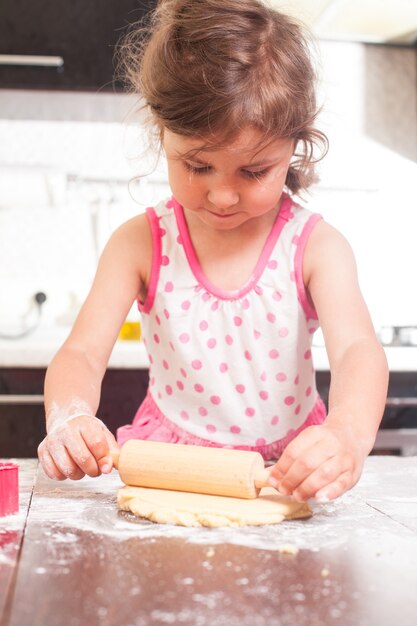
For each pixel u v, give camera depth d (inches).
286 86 33.0
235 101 30.9
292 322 41.5
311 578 21.7
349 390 32.2
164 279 43.0
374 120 90.1
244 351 42.1
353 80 90.0
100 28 77.4
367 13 74.6
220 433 42.3
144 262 43.3
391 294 85.8
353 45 89.6
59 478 31.5
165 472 30.5
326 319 37.4
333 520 28.9
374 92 90.2
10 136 90.2
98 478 36.3
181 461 30.3
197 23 33.7
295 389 42.1
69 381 35.4
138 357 67.4
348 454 28.6
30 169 87.3
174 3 35.9
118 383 67.9
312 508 30.9
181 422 43.0
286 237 41.9
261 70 32.7
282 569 22.5
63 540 25.5
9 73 77.1
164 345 43.5
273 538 26.0
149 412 45.0
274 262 41.8
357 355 34.1
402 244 88.3
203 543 25.3
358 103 90.1
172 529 27.2
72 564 22.9
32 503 31.1
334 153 89.5
